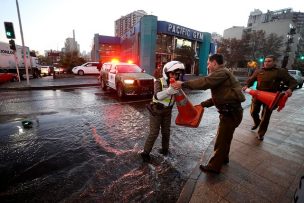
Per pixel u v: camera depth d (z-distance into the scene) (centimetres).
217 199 238
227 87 251
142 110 693
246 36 5072
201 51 3145
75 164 319
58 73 2661
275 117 655
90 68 2531
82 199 240
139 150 375
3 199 238
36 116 591
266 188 261
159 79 307
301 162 335
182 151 378
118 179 282
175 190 262
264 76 407
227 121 262
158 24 2381
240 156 350
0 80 1396
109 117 596
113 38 3541
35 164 316
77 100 862
